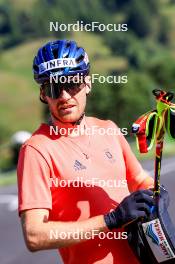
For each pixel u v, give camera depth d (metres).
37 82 6.22
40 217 5.81
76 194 6.00
